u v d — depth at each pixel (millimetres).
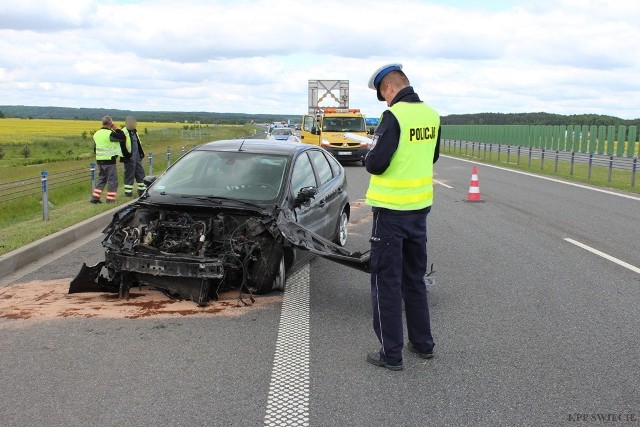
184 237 6418
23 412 3971
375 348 5188
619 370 4723
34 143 56594
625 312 6219
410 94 4750
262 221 6438
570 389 4371
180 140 53469
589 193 16969
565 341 5371
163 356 4961
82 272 6586
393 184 4645
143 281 6461
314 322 5848
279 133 43719
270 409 4031
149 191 7160
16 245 8461
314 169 8328
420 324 4922
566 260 8594
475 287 7172
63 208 13086
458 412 4008
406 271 4898
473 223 11797
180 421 3854
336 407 4070
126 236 6520
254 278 6539
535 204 14594
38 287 6961
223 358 4930
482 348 5199
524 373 4660
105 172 13898
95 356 4945
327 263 8297
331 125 28922
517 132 40188
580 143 31609
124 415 3932
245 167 7434
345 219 9445
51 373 4605
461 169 25891
